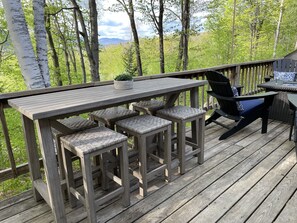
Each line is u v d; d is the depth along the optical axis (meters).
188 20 10.16
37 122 1.42
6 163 4.07
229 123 3.70
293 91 3.32
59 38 9.09
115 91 1.92
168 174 2.08
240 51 13.27
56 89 2.05
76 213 1.74
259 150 2.72
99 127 1.84
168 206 1.79
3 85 6.82
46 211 1.78
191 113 2.19
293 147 2.79
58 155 1.84
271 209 1.72
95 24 6.82
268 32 12.88
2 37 6.26
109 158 1.94
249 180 2.11
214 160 2.50
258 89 5.07
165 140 1.99
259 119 3.86
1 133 4.38
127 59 11.07
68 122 1.89
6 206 1.83
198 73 3.52
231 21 12.15
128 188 1.76
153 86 2.12
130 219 1.66
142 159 1.83
